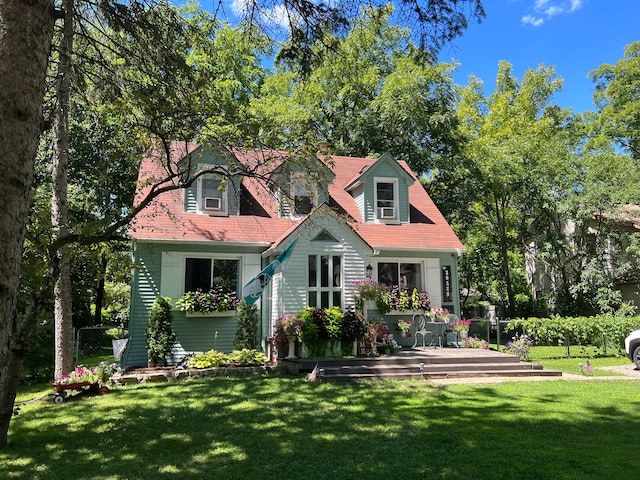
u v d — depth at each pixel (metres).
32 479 5.00
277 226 14.59
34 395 9.73
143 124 7.52
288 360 11.59
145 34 7.09
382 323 13.11
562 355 15.45
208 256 13.65
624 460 5.20
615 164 20.47
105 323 24.52
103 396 8.91
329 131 24.30
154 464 5.37
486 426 6.65
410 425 6.74
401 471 4.97
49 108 8.30
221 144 8.02
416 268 15.62
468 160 21.92
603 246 21.83
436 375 10.73
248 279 13.71
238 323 12.93
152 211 13.21
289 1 6.04
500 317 24.67
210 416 7.39
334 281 12.94
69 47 7.52
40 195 14.97
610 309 20.22
